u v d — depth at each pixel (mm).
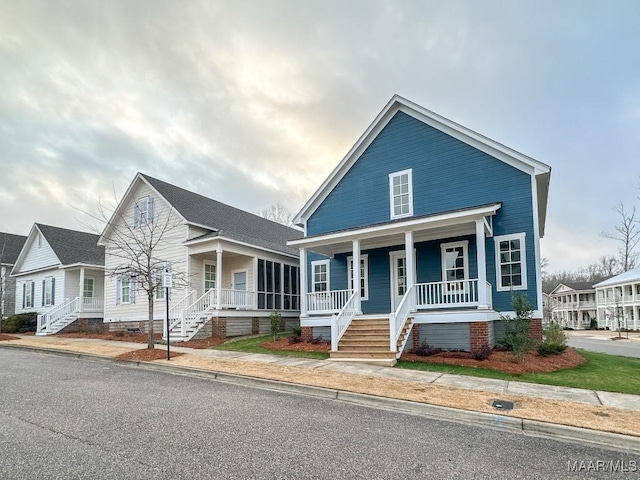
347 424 5586
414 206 14539
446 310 12070
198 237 18484
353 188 16016
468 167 13727
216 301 16656
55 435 4848
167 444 4578
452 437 5180
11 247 31375
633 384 8281
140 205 20109
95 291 25312
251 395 7230
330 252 16375
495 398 6887
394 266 15227
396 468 4074
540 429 5578
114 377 8742
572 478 3994
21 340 16781
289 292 21625
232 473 3816
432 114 14359
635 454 4750
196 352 12203
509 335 10438
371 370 9336
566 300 65062
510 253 12703
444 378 8516
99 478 3662
